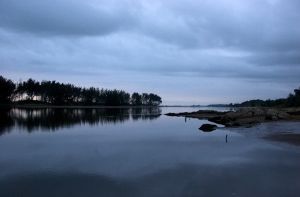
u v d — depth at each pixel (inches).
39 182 644.7
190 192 574.2
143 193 571.5
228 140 1299.2
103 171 740.0
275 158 878.4
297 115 2733.8
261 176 678.5
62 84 6909.5
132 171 739.4
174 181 647.1
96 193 573.3
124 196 556.7
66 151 1032.2
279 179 652.7
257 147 1087.0
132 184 628.1
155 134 1588.3
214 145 1158.3
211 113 4564.5
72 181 651.5
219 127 1963.6
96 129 1876.2
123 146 1150.3
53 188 604.4
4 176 691.4
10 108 5280.5
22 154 970.7
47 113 3804.1
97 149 1078.4
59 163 831.7
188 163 824.3
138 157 919.0
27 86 6486.2
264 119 2429.9
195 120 3021.7
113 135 1540.4
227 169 748.0
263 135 1444.4
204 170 741.9
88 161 859.4
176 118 3427.7
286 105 4505.4
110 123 2450.8
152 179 665.0
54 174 711.1
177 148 1094.4
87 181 650.8
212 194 561.6
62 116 3238.2
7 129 1787.6
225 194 560.1
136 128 1977.1
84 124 2278.5
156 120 2982.3
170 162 840.3
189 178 669.9
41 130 1759.4
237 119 2541.8
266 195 551.8
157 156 933.2
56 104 6865.2
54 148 1098.1
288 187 596.7
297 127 1809.8
